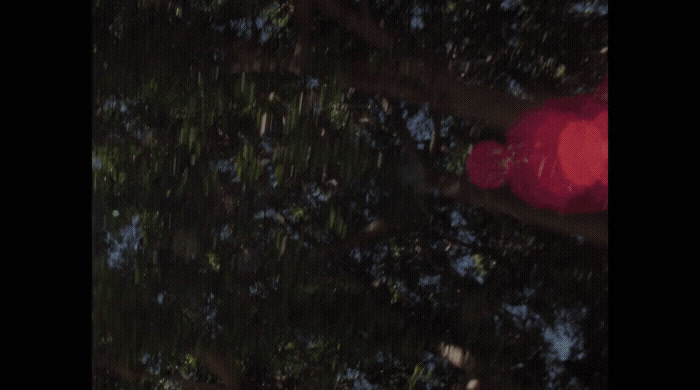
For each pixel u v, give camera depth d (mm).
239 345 4934
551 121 4367
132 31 4629
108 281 4879
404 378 4934
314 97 4539
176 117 4711
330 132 4621
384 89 4391
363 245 4941
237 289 4949
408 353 4855
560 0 4492
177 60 4602
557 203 4371
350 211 4895
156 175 4840
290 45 4562
